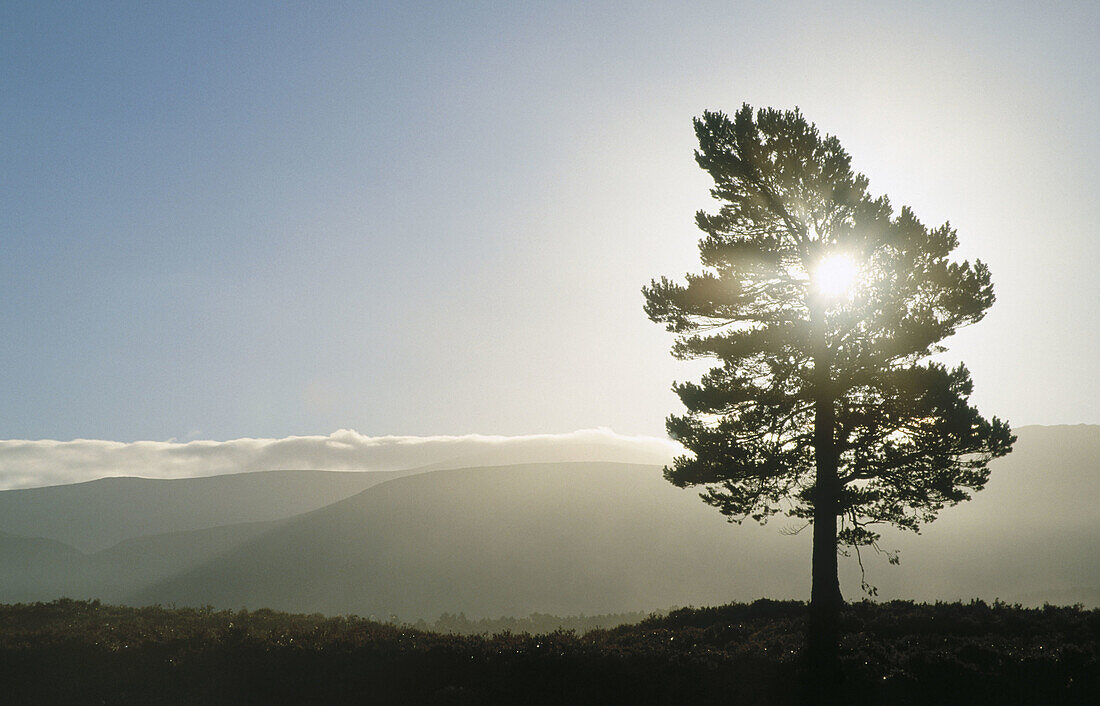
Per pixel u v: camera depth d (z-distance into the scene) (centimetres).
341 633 2150
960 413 2408
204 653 1922
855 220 2672
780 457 2609
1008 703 1631
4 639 2016
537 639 2130
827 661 1816
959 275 2552
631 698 1681
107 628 2158
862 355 2542
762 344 2619
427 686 1752
